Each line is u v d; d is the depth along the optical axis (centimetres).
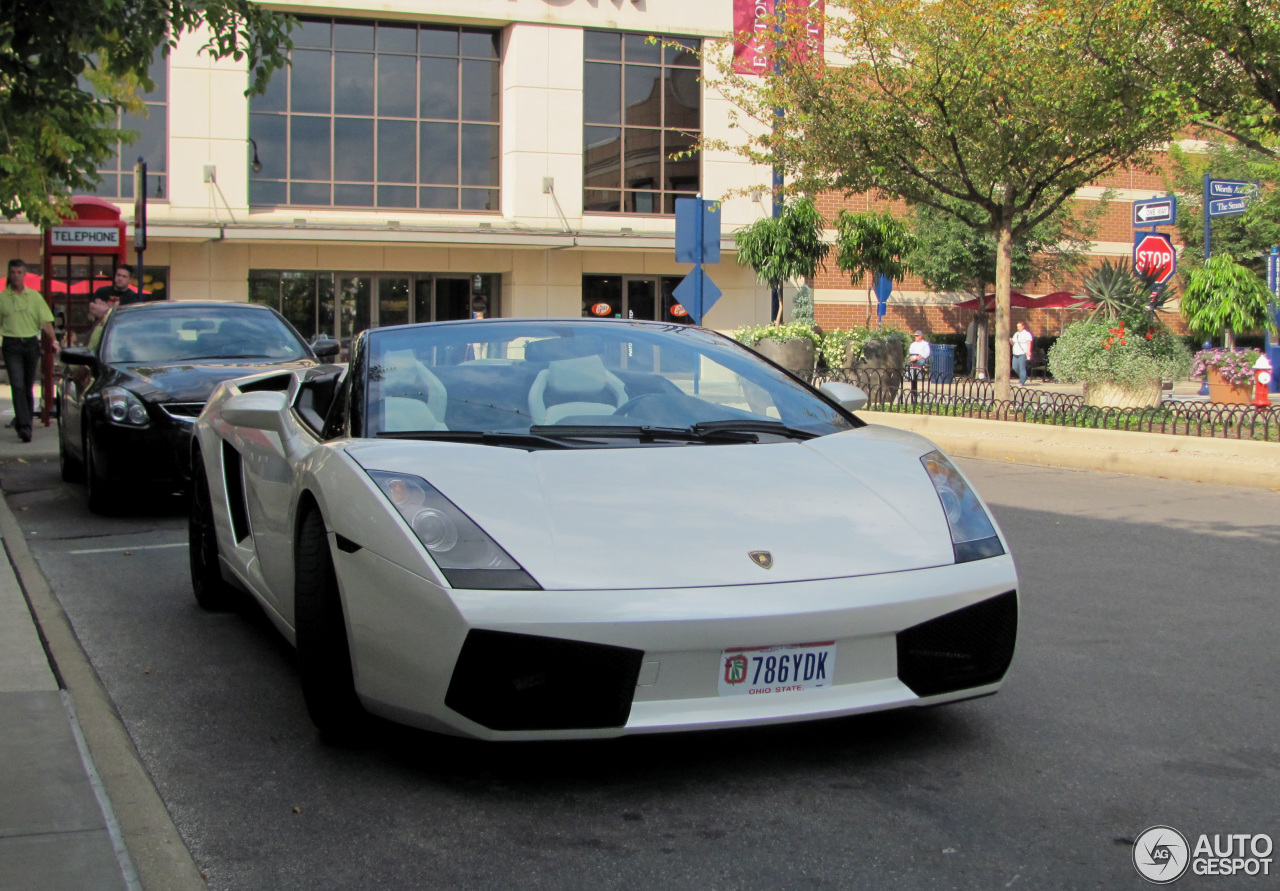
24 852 258
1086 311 2959
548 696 285
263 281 2658
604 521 305
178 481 771
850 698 297
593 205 2844
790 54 1523
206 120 2573
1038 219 1528
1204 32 1247
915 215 3081
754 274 2967
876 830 281
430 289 2780
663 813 292
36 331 1227
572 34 2789
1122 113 1363
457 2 2720
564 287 2842
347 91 2708
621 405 391
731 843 274
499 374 399
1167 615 504
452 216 2784
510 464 332
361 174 2727
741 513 315
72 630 490
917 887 251
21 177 1191
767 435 380
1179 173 3366
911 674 306
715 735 346
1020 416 1371
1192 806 295
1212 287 1712
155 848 268
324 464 339
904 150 1514
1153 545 679
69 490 930
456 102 2786
